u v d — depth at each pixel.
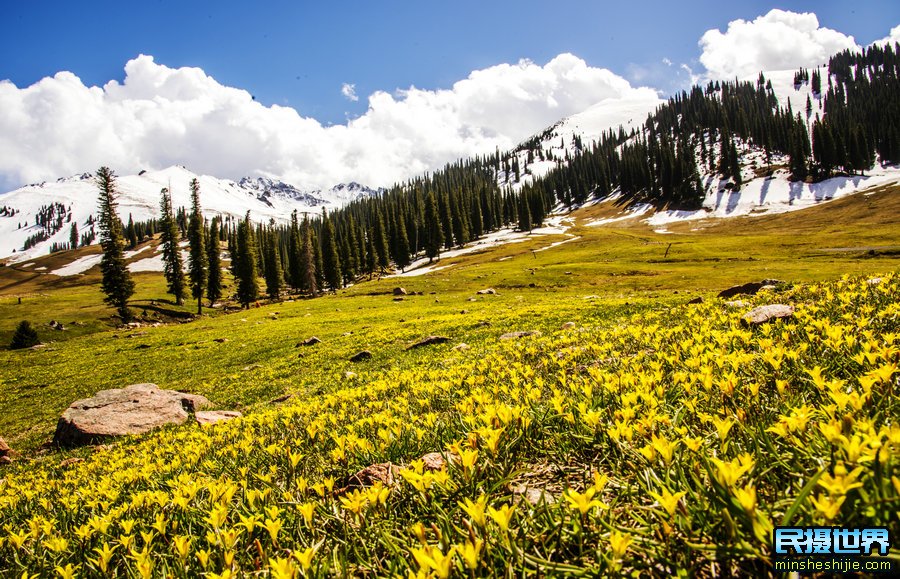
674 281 49.38
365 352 20.14
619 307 23.81
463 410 3.36
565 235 119.00
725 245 76.50
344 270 101.00
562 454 2.25
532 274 63.94
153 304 70.06
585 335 8.50
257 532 1.95
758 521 1.05
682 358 3.78
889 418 1.62
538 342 10.17
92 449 11.20
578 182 187.00
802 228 97.56
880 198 103.31
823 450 1.43
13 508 4.10
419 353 17.98
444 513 1.64
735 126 186.50
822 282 8.23
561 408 2.48
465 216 131.38
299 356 25.23
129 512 2.64
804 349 2.88
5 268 146.75
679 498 1.23
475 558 1.20
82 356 37.31
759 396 2.35
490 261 95.38
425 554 1.20
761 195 130.62
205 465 3.96
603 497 1.79
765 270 49.81
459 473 2.06
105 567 1.83
